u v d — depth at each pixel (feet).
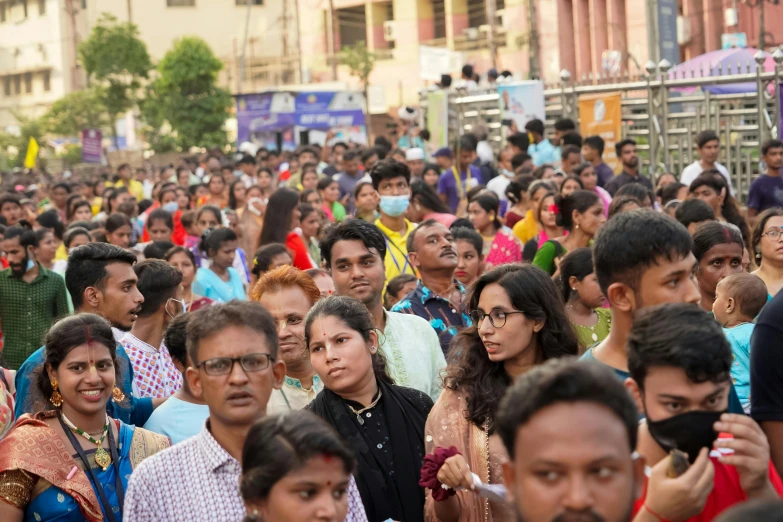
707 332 11.43
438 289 26.02
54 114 190.70
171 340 19.45
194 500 13.83
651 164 64.13
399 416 17.67
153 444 18.10
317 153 90.53
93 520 16.61
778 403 13.70
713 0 107.86
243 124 123.44
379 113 163.53
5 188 103.30
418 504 17.22
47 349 17.52
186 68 157.17
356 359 17.25
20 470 16.26
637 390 12.15
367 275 21.95
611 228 14.82
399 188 33.14
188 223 49.80
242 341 13.91
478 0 152.66
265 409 14.11
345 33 176.35
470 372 16.72
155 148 163.02
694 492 10.61
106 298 23.53
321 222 45.14
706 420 11.33
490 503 15.70
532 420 9.04
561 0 122.93
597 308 22.88
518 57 138.51
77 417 17.48
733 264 23.00
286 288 19.97
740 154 60.29
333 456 11.40
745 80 59.16
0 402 21.62
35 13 240.32
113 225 43.96
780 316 13.73
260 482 11.33
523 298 16.48
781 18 102.22
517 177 46.03
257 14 229.66
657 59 88.02
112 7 223.92
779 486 12.03
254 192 62.23
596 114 66.03
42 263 40.24
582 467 8.84
